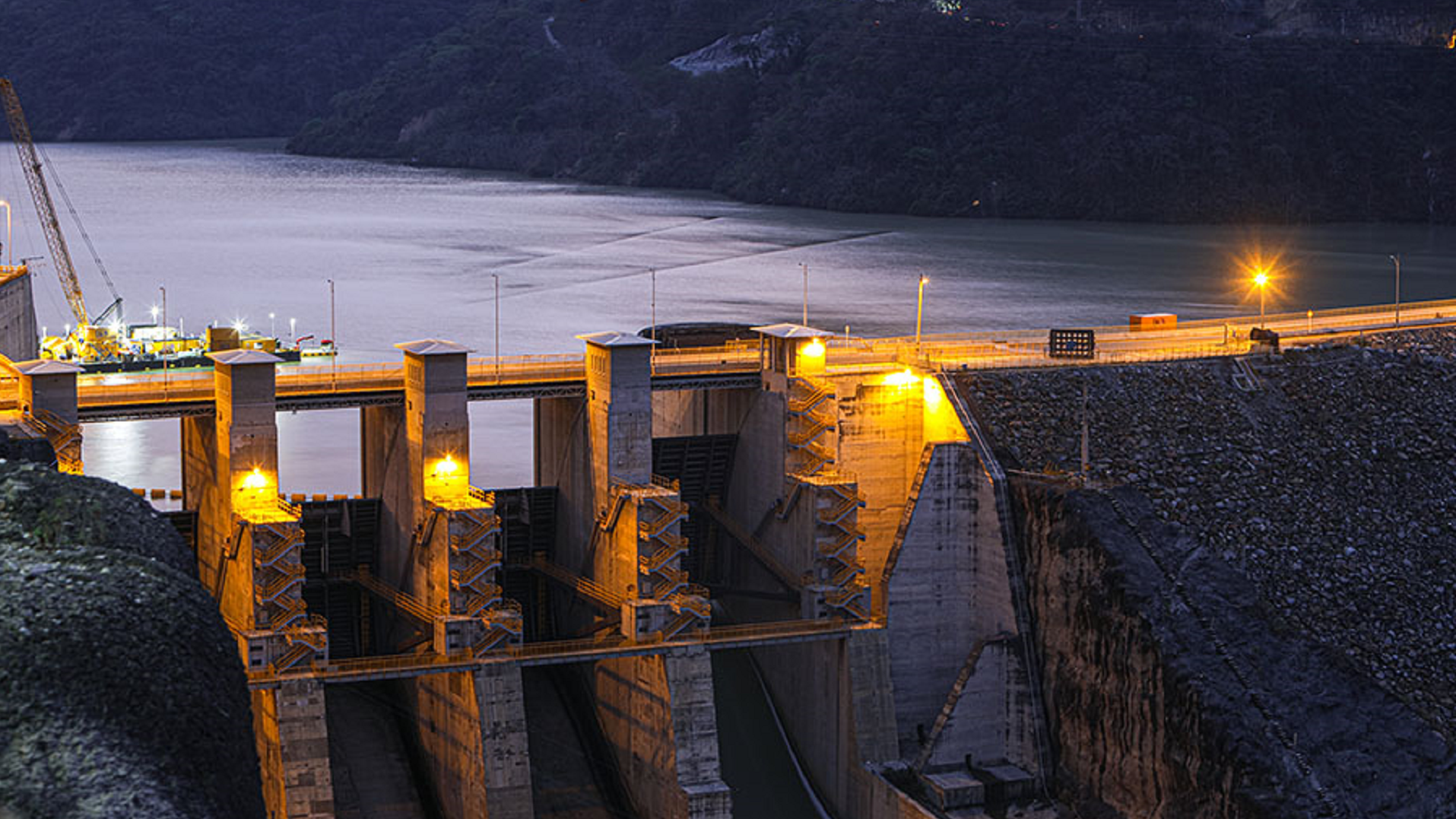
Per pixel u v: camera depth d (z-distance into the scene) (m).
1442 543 132.88
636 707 121.19
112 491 101.50
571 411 128.62
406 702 123.88
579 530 127.94
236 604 113.75
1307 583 126.75
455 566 115.31
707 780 117.50
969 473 128.62
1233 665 114.06
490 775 112.38
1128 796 117.25
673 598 119.62
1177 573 119.81
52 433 110.94
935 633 129.38
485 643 114.69
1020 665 124.62
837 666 125.31
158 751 82.56
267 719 109.50
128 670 84.75
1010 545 126.38
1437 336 159.38
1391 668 122.00
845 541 126.75
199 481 121.69
